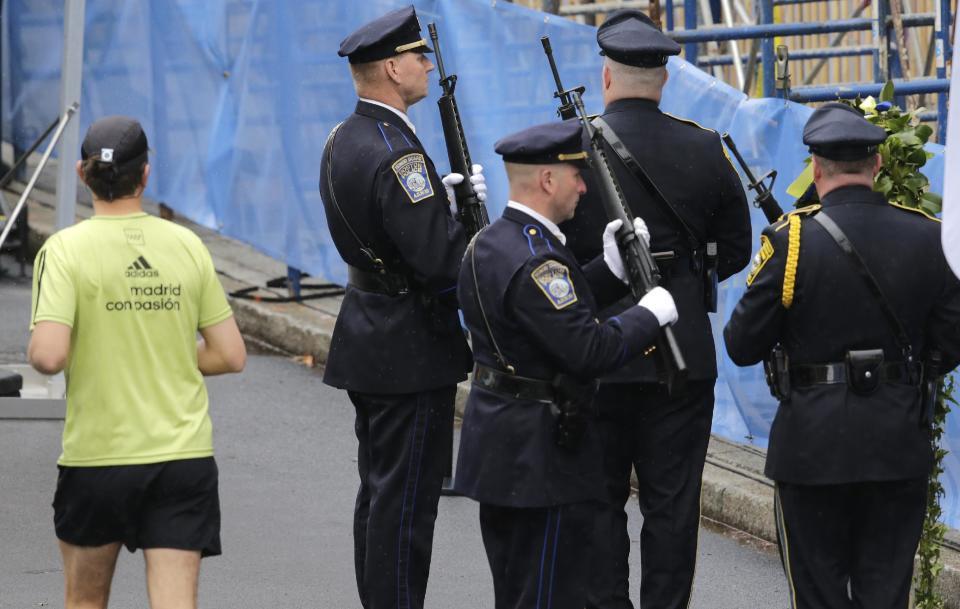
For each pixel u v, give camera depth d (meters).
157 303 16.38
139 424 16.23
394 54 19.33
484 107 31.03
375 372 19.59
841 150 17.03
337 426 30.92
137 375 16.30
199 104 39.00
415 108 32.62
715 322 27.56
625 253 17.12
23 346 34.12
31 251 39.69
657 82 19.06
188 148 39.47
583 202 18.75
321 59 35.56
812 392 17.11
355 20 34.31
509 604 16.95
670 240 18.86
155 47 39.78
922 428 17.17
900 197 18.28
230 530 24.86
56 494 16.58
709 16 43.12
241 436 30.12
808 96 27.44
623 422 19.16
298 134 36.50
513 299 15.93
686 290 19.00
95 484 16.19
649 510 19.17
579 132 16.20
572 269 16.17
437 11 31.64
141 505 16.36
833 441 16.94
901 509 17.23
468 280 16.47
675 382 16.55
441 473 19.98
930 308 17.09
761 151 25.80
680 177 18.75
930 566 19.78
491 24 30.59
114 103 41.09
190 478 16.38
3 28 36.53
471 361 20.08
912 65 43.03
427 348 19.56
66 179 31.11
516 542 16.70
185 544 16.36
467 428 16.86
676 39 29.53
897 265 16.84
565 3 49.31
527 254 15.93
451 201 19.95
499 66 30.56
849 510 17.42
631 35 18.92
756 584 22.83
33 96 36.56
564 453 16.41
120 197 16.47
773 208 19.33
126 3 40.38
